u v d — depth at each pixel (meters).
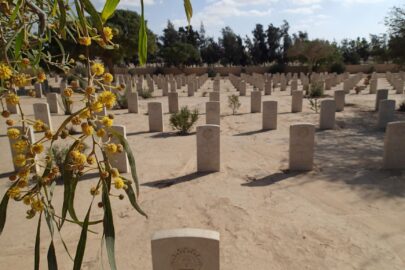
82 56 1.29
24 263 4.53
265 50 70.94
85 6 1.18
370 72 50.91
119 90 1.33
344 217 5.43
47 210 1.31
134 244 4.86
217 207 5.88
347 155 8.60
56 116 15.91
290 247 4.66
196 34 75.19
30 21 1.55
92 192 1.33
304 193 6.36
